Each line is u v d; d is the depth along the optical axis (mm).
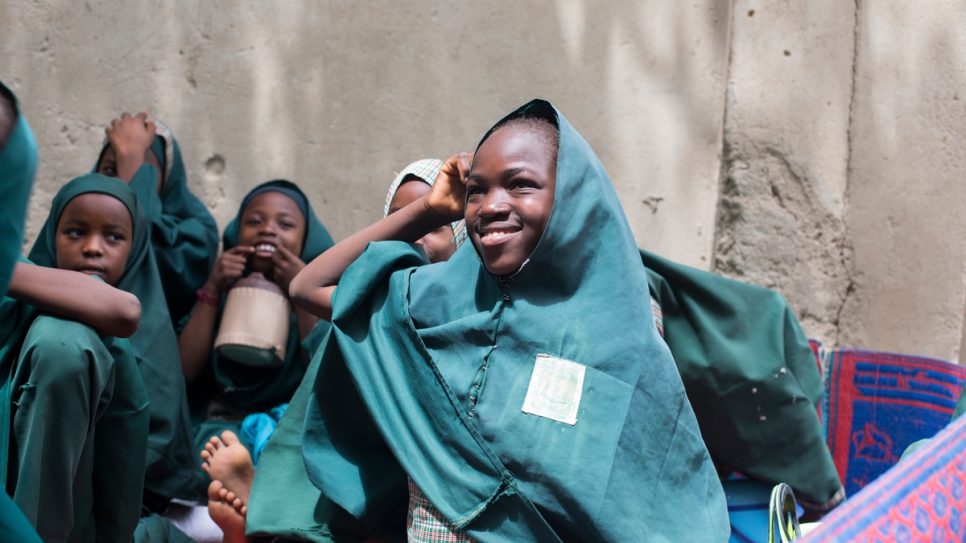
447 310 1914
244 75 3670
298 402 2266
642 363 1754
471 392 1796
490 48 3715
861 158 3756
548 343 1762
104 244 2621
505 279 1820
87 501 2027
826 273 3793
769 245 3775
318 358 2297
